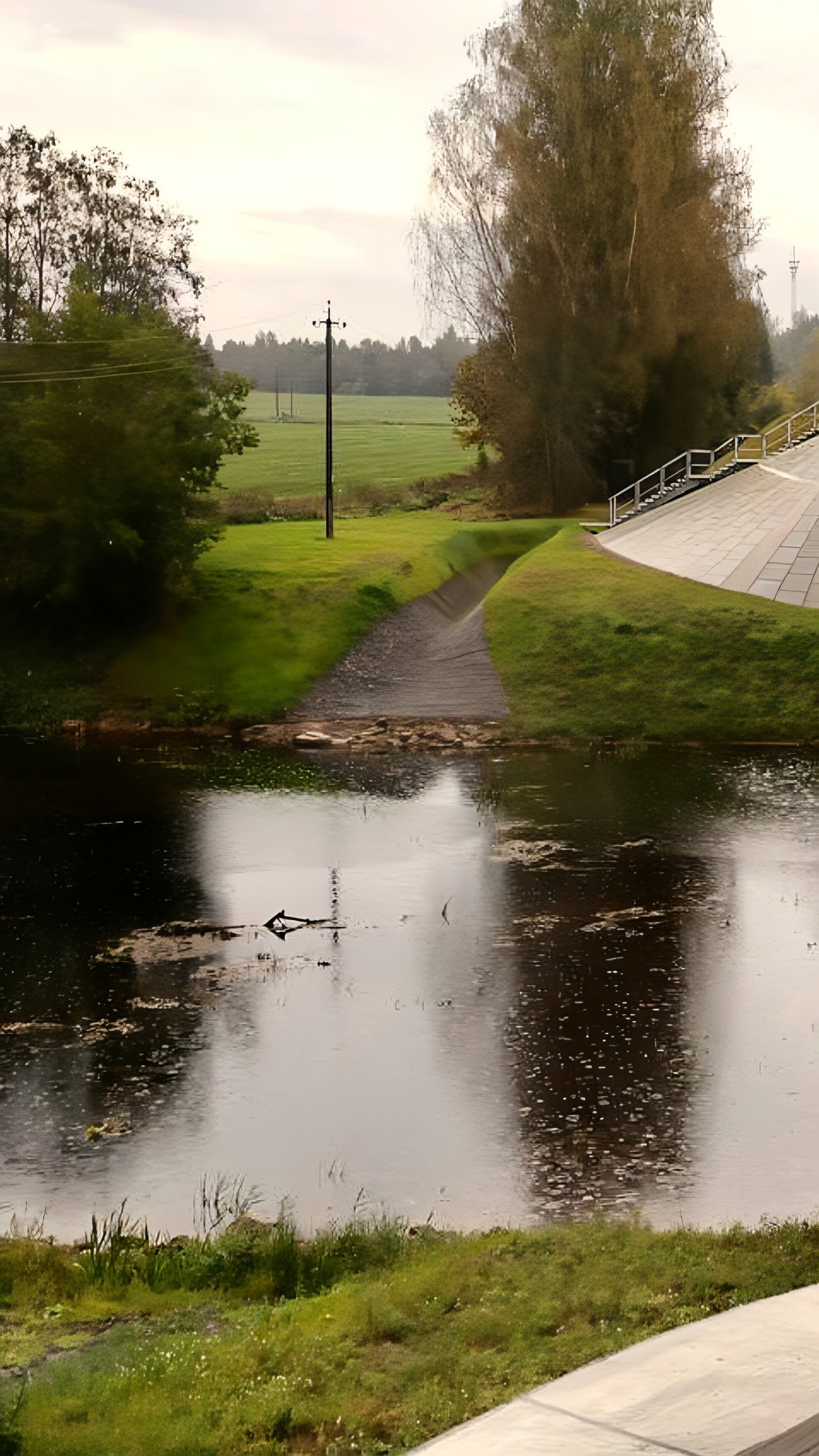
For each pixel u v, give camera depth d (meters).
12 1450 6.18
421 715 37.81
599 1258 8.79
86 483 42.28
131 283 78.88
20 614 43.72
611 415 67.06
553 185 64.69
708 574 44.81
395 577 46.97
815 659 38.16
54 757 34.53
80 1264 9.74
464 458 112.56
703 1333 6.54
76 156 76.31
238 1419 6.45
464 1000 17.30
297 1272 9.43
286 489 87.62
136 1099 14.40
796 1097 14.13
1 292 75.75
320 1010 17.03
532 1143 13.12
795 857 24.31
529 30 66.50
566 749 35.00
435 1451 5.38
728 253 68.12
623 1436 5.41
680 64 65.81
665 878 23.02
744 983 17.77
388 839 25.95
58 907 21.61
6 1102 14.33
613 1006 16.98
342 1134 13.43
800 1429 5.43
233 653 41.72
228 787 30.83
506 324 69.00
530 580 45.56
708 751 34.56
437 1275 8.55
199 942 19.84
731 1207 11.53
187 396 43.81
